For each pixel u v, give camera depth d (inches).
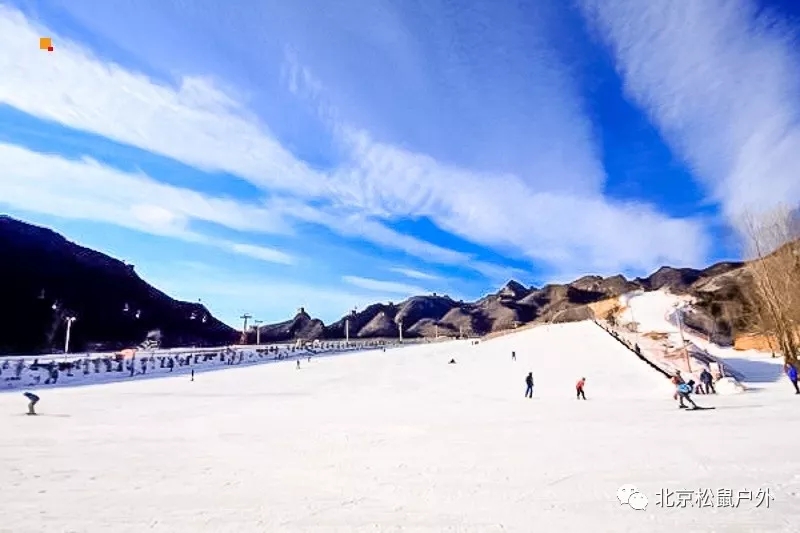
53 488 375.9
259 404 1014.4
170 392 1320.1
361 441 570.9
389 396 1163.9
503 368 1705.2
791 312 1471.5
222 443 565.3
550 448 502.6
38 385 1542.8
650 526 277.9
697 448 467.2
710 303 2610.7
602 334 2213.3
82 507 328.5
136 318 4493.1
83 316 4008.4
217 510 321.4
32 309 3663.9
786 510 294.8
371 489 369.1
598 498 332.5
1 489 373.1
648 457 441.7
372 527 287.6
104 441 583.2
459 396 1123.9
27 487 378.3
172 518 306.0
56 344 3555.6
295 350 3366.1
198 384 1579.7
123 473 423.8
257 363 2603.3
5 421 761.0
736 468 390.9
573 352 1876.2
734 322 2402.8
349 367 2146.9
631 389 1122.0
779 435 513.3
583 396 1004.6
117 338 4168.3
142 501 341.7
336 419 764.6
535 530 278.1
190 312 5275.6
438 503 331.6
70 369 1754.4
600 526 281.0
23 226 4259.4
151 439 594.9
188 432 645.9
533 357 1907.0
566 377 1371.8
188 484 386.3
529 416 750.5
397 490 365.4
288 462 464.8
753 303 1979.6
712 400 862.5
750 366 1576.0
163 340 4485.7
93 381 1704.0
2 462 468.1
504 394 1149.1
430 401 1031.0
